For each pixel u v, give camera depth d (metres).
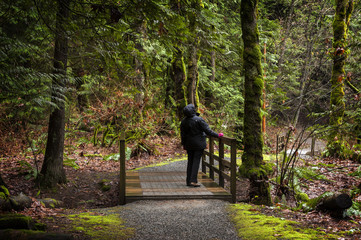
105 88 14.66
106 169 11.72
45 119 14.71
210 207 6.59
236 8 22.16
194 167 7.98
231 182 7.20
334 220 5.87
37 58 8.87
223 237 4.96
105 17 6.59
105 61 8.73
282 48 24.02
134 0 5.80
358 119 13.45
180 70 16.36
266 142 18.08
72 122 16.89
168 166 12.02
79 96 17.98
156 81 18.95
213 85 19.16
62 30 7.77
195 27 8.12
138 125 14.37
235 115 19.73
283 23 24.75
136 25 7.82
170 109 17.61
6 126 13.58
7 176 9.39
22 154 12.49
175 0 7.26
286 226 5.25
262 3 24.47
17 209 5.95
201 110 16.50
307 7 22.28
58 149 9.21
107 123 15.44
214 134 7.80
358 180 10.29
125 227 5.34
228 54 14.23
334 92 14.71
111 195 8.80
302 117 24.45
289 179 8.65
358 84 15.60
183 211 6.30
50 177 9.00
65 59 8.89
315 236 4.73
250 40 7.86
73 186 9.39
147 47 13.27
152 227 5.37
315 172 11.09
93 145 15.36
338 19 15.16
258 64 7.87
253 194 7.54
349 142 14.26
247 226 5.38
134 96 15.63
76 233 4.86
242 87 20.31
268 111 21.88
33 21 8.32
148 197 7.08
